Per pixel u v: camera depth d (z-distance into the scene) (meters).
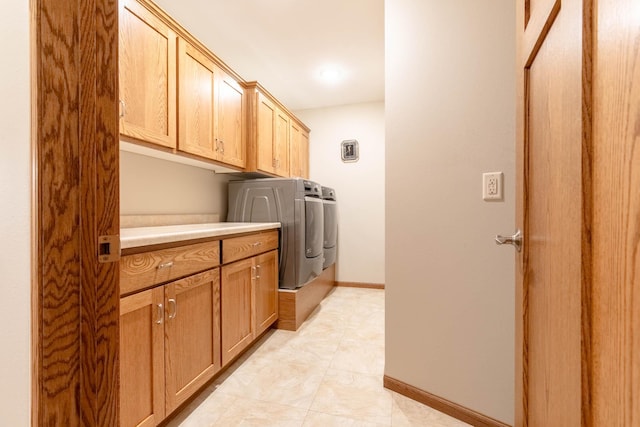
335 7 2.01
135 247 1.17
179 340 1.40
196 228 1.80
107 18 0.61
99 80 0.60
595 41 0.44
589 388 0.46
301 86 3.32
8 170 0.59
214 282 1.67
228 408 1.51
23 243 0.57
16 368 0.59
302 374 1.82
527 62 0.82
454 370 1.44
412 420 1.42
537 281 0.75
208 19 2.14
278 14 2.09
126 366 1.13
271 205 2.63
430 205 1.51
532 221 0.80
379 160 3.78
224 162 2.32
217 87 2.22
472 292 1.39
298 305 2.55
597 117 0.44
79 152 0.57
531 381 0.80
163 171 2.15
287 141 3.34
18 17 0.57
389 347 1.67
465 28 1.40
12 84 0.58
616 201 0.39
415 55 1.55
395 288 1.64
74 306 0.57
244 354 2.07
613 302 0.40
